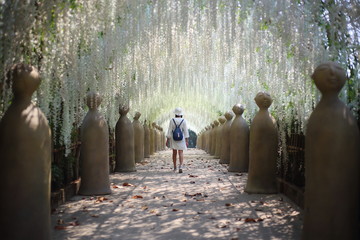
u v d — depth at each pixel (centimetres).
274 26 361
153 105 1044
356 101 295
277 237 279
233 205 399
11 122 226
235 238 274
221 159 928
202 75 805
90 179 461
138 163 944
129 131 729
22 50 283
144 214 359
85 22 324
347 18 306
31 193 226
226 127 920
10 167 223
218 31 456
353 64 309
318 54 327
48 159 237
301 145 430
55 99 343
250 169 479
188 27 466
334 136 221
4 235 223
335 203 220
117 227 311
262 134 466
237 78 669
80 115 448
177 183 574
